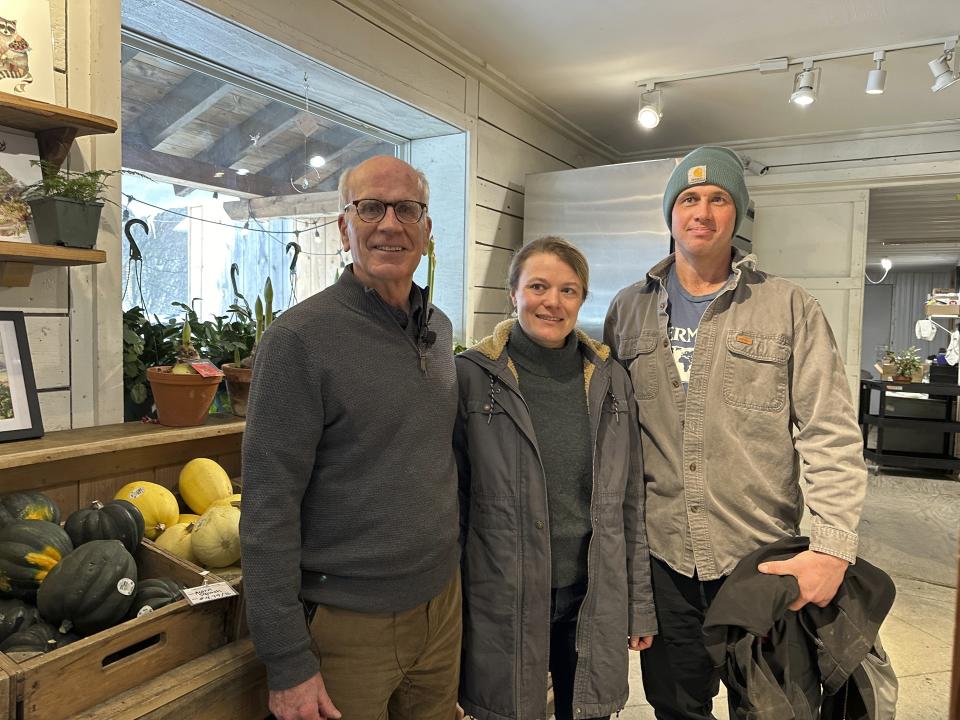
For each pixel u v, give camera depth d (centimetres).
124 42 213
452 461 129
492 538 136
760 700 119
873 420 582
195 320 195
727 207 148
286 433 108
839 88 356
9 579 122
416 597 119
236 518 149
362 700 117
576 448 143
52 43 148
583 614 139
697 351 148
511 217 375
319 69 246
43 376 154
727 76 340
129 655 112
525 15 275
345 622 115
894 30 283
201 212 241
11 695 96
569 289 141
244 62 239
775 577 127
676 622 152
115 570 118
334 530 114
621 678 141
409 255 120
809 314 144
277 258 274
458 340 340
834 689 127
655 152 485
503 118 360
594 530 140
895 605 297
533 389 145
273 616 105
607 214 345
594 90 363
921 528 409
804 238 475
